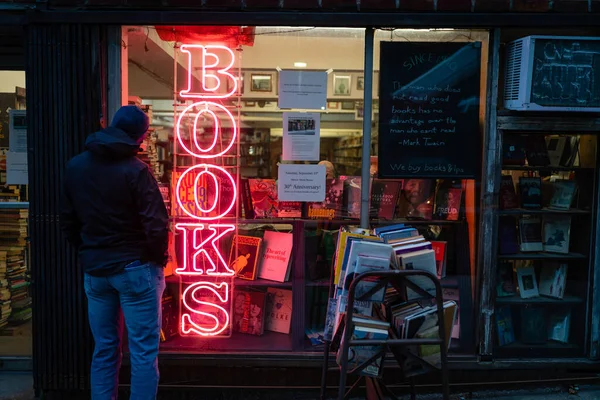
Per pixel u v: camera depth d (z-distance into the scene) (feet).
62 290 11.01
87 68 10.77
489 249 11.27
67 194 8.73
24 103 12.25
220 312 11.85
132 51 11.84
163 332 11.58
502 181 11.89
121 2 10.64
